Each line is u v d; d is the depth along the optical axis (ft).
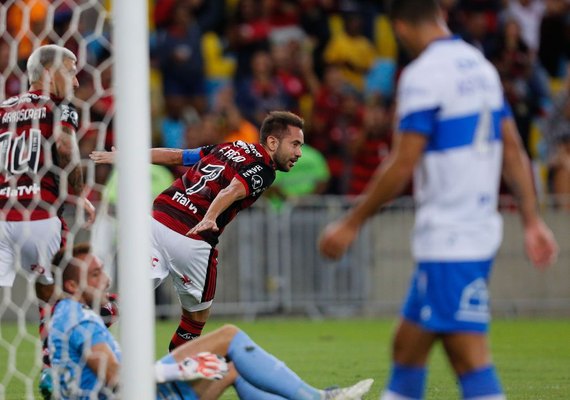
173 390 51.55
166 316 136.15
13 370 64.18
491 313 145.07
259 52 166.40
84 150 118.52
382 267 143.95
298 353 99.30
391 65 179.11
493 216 45.91
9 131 66.03
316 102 160.35
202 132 146.61
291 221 140.67
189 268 70.33
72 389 51.19
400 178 44.14
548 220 145.59
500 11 182.70
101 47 129.90
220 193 66.54
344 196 146.51
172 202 70.49
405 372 46.60
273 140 69.67
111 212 113.70
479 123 45.21
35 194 65.41
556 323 136.36
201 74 161.89
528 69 172.86
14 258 66.49
